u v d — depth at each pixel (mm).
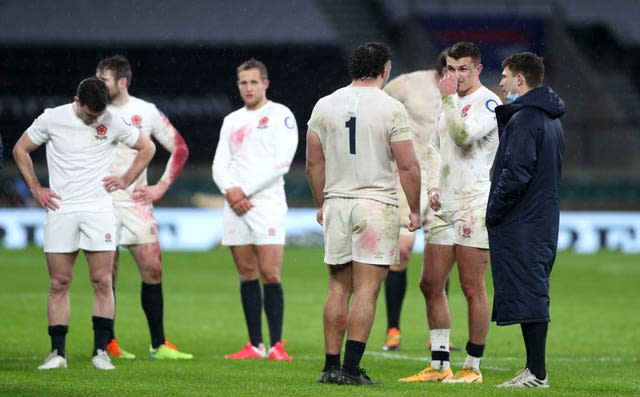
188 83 104312
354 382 24859
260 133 33469
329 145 25016
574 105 112688
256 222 33250
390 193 24922
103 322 29281
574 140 104625
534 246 24375
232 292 55594
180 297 53062
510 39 115688
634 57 120562
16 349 34625
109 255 29188
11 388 24125
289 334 40750
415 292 57531
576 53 114562
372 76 25062
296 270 68750
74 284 58812
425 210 36094
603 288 60688
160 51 104562
